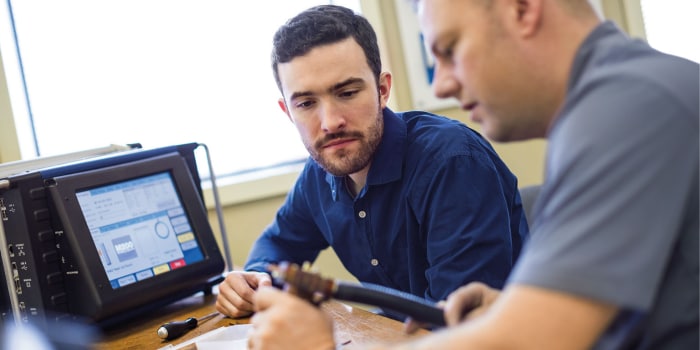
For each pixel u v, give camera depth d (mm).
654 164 641
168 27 2656
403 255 1556
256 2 2773
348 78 1374
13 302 1397
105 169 1485
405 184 1492
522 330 624
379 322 1190
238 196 2621
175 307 1575
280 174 2695
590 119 677
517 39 765
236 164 2764
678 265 704
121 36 2600
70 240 1379
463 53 781
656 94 671
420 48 2797
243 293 1386
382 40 2764
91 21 2566
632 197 632
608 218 630
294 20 1411
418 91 2799
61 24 2531
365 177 1539
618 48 757
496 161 1514
